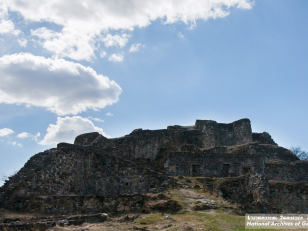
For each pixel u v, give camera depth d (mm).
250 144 49844
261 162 43219
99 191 35750
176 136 53969
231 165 42406
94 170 36594
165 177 34531
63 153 33688
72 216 24203
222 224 21688
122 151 46625
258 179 33219
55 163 32312
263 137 60500
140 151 50156
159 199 27609
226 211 25953
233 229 20688
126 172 35812
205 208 26000
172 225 21453
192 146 46812
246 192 33531
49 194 30766
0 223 22438
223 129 60406
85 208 27094
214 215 24031
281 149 51469
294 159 50594
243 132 58906
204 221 22266
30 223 21453
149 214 25203
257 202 29656
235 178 34594
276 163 46094
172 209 25891
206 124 57281
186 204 26672
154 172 35281
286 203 36250
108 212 26609
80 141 50000
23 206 27109
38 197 27391
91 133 50406
